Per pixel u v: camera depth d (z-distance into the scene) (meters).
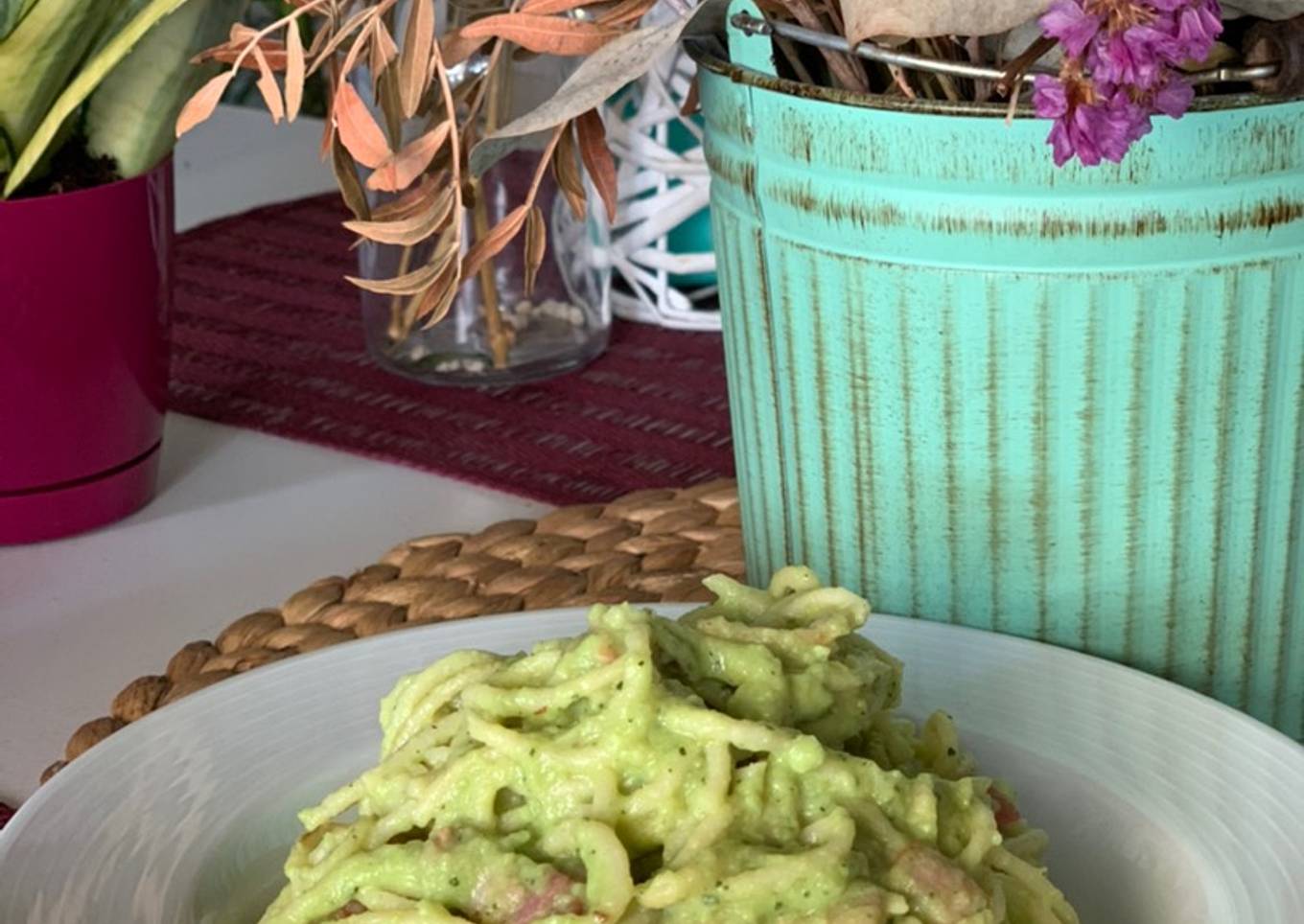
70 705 0.53
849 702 0.38
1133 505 0.44
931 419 0.44
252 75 1.22
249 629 0.53
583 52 0.45
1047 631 0.46
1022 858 0.38
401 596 0.54
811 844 0.34
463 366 0.74
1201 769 0.41
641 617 0.36
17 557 0.62
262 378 0.75
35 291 0.59
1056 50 0.40
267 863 0.40
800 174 0.43
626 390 0.73
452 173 0.48
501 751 0.35
